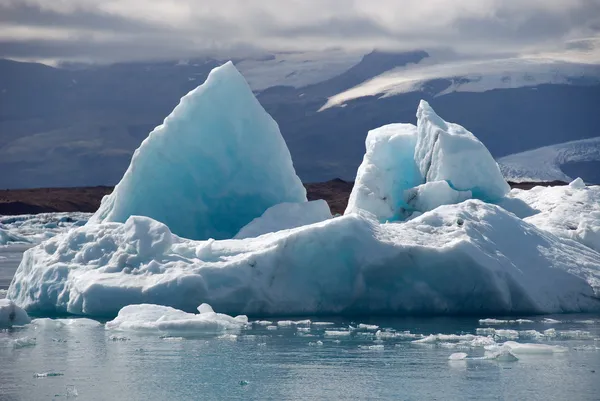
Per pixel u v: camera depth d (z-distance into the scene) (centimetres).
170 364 2877
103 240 4225
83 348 3172
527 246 4269
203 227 5453
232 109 5584
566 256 4328
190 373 2738
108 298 3894
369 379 2655
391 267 4000
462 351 3112
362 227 4019
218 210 5516
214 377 2681
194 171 5469
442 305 4025
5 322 3741
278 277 3956
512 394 2462
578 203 5372
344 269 4012
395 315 4025
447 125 5859
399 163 5894
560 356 3003
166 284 3853
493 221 4319
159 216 5375
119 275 4000
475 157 5600
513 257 4178
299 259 3978
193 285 3828
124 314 3681
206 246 4066
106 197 5628
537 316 3988
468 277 3997
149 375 2714
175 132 5462
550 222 5066
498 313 4044
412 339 3353
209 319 3584
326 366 2839
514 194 5809
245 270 3900
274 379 2658
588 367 2811
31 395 2466
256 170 5612
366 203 5716
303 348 3156
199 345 3216
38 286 4206
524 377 2669
